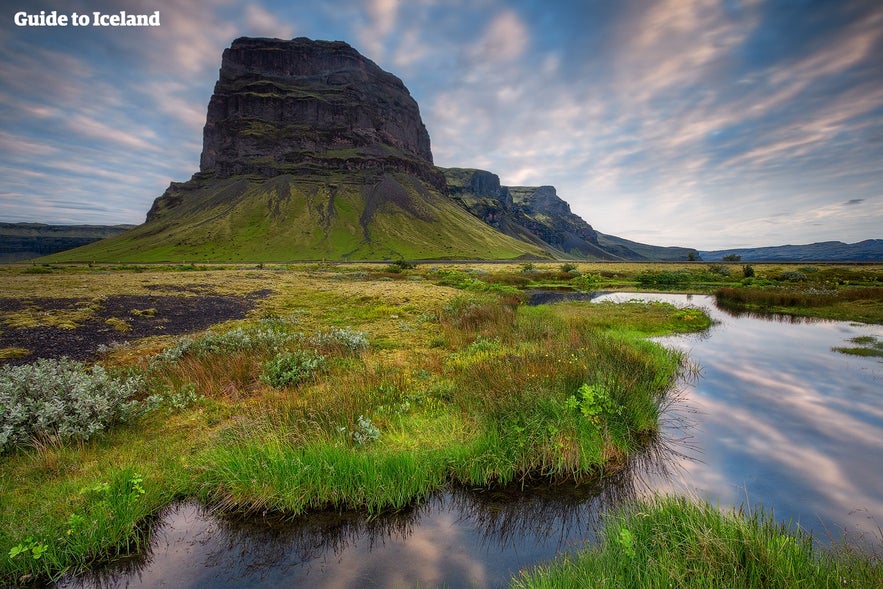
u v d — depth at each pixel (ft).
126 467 19.24
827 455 21.84
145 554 15.01
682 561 11.75
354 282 148.36
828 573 11.17
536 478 19.83
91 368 35.40
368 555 14.85
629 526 14.07
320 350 40.16
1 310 66.39
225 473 18.42
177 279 150.51
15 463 19.99
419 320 62.90
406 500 18.01
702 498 17.75
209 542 15.66
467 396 26.78
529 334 48.11
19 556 14.01
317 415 23.36
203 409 27.07
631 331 59.41
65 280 135.23
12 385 23.68
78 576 14.05
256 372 33.12
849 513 16.60
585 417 22.71
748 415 27.43
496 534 15.88
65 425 21.68
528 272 201.46
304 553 15.02
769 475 19.81
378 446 21.09
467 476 19.60
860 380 35.50
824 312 79.56
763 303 95.35
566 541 15.31
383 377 31.48
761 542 12.01
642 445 22.99
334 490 17.81
